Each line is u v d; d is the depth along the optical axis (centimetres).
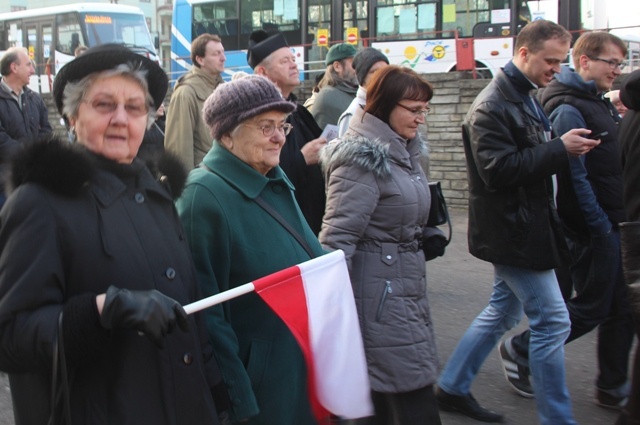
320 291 218
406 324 295
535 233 343
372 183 290
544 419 355
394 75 298
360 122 304
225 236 228
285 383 228
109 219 174
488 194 350
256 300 229
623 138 332
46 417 171
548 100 417
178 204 230
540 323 353
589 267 404
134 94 185
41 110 727
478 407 396
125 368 172
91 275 168
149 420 172
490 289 670
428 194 309
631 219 324
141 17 2091
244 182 236
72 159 168
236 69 1858
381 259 295
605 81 415
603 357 411
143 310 156
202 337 201
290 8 1773
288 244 236
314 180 373
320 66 1725
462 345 397
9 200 167
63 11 2028
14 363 162
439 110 1090
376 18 1656
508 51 1502
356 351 223
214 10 1906
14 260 162
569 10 1472
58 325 156
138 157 200
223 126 236
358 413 222
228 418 207
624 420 279
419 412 296
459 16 1563
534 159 333
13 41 2120
